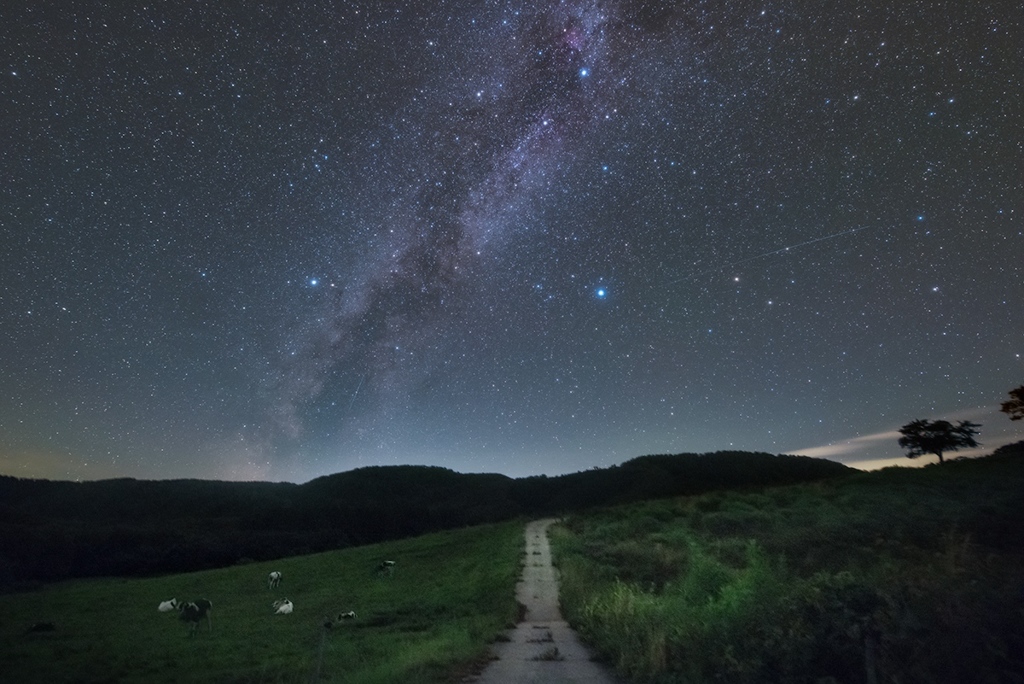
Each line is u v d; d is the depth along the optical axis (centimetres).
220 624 2644
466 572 3391
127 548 6756
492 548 4069
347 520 8731
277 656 1938
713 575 1482
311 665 1697
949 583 814
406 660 1430
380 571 3800
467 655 1413
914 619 752
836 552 2712
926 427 7162
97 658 2027
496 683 1163
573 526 4794
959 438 7025
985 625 712
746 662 944
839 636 838
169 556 6500
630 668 1184
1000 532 2748
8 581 5278
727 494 5597
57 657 2080
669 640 1193
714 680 985
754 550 1409
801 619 909
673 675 1060
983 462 5281
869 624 797
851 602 855
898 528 2986
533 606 2208
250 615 2870
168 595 3628
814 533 3105
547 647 1514
